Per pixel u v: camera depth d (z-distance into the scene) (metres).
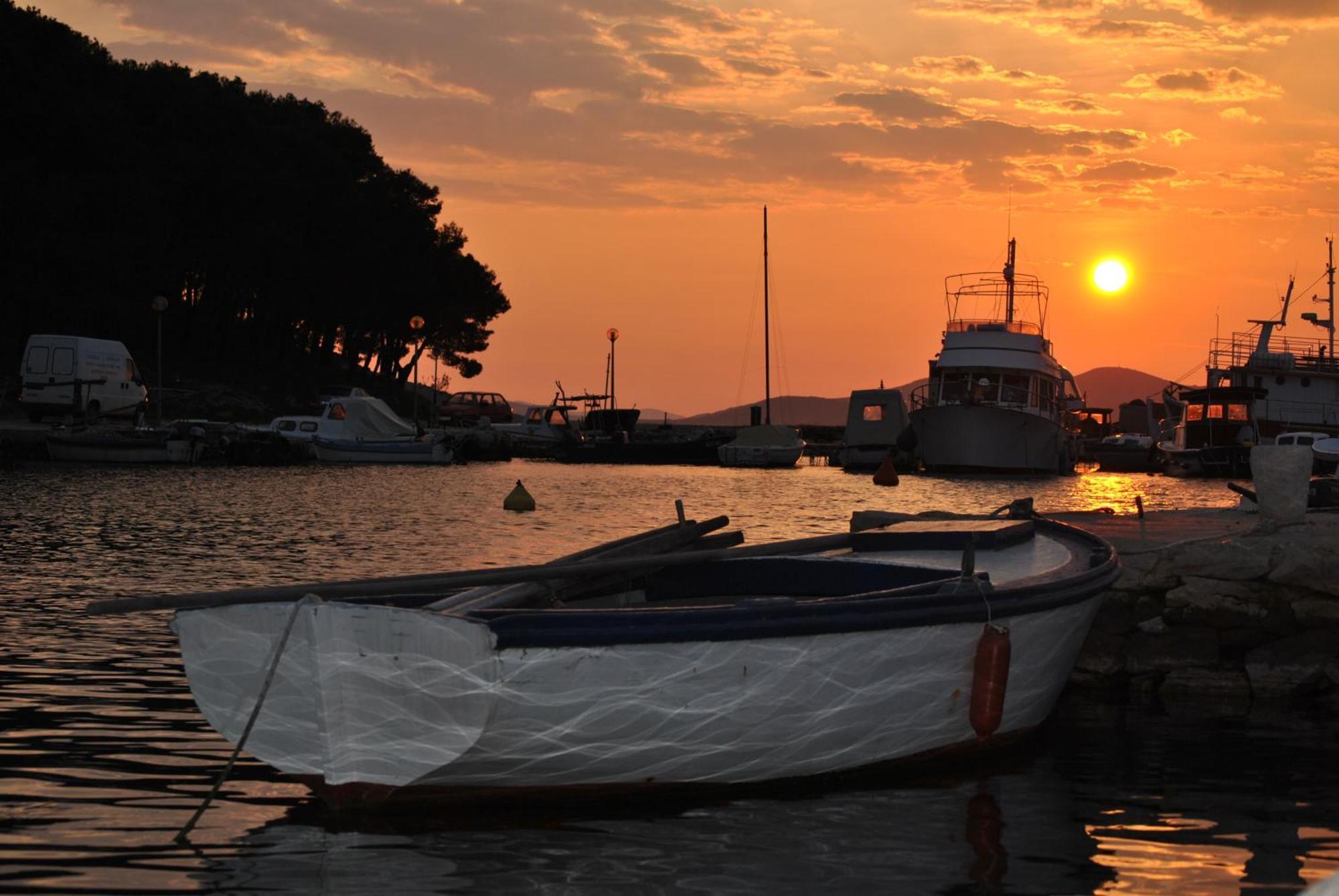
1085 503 37.88
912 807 7.09
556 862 6.06
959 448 57.25
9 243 53.97
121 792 7.14
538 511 31.41
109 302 56.03
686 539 9.34
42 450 42.62
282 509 28.95
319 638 6.17
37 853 6.16
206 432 47.62
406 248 77.56
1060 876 6.00
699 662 6.66
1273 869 6.16
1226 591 11.28
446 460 56.75
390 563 18.75
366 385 79.94
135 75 63.91
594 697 6.45
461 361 92.12
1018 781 7.73
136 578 16.11
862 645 7.15
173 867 5.98
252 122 67.38
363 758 6.36
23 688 9.67
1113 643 11.20
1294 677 10.52
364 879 5.83
